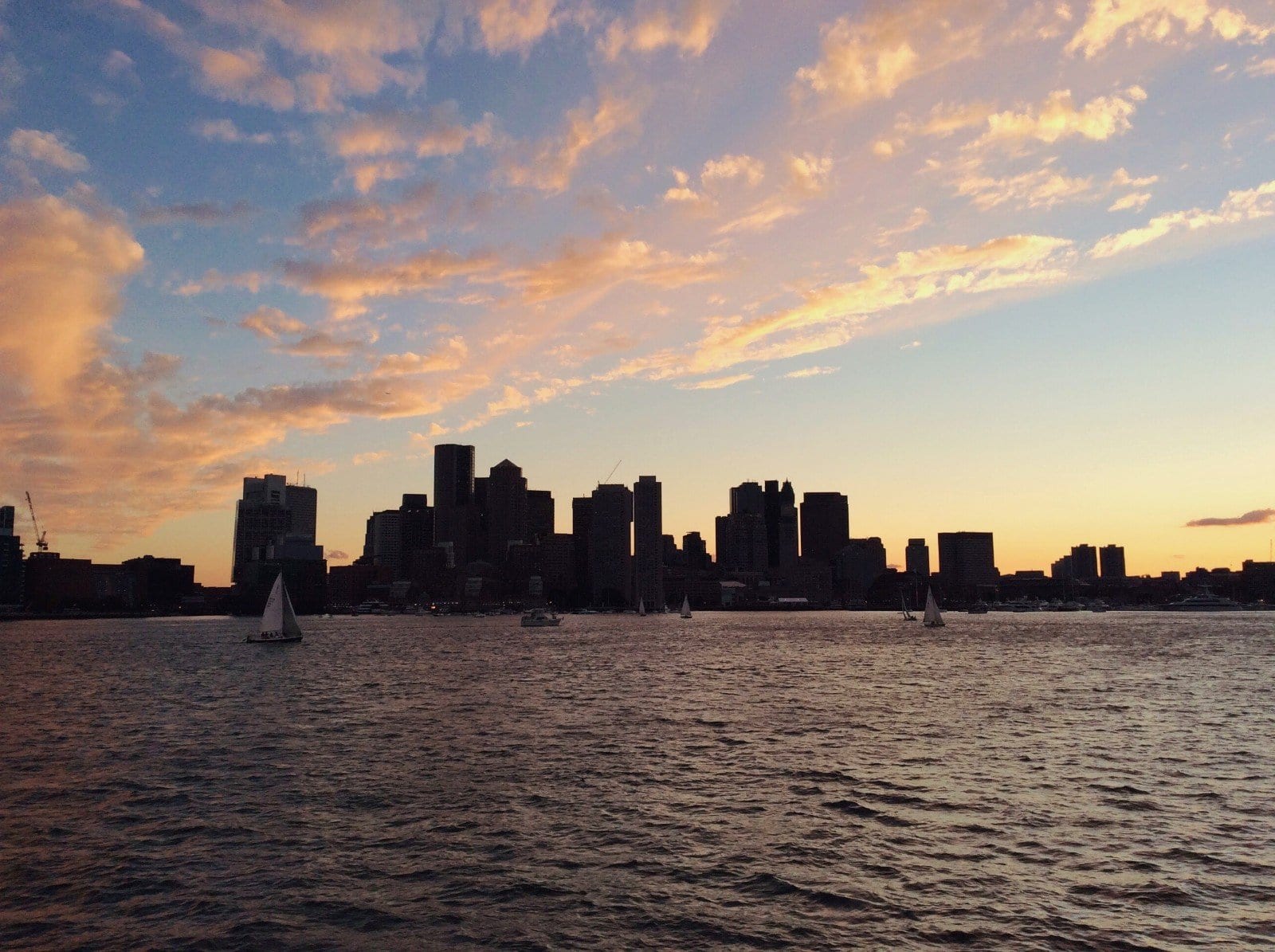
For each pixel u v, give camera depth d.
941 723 70.88
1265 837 36.66
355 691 101.38
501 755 57.34
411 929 27.98
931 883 31.53
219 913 29.39
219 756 57.66
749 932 27.45
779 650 194.88
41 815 41.97
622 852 35.66
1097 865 33.28
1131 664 140.88
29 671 140.50
